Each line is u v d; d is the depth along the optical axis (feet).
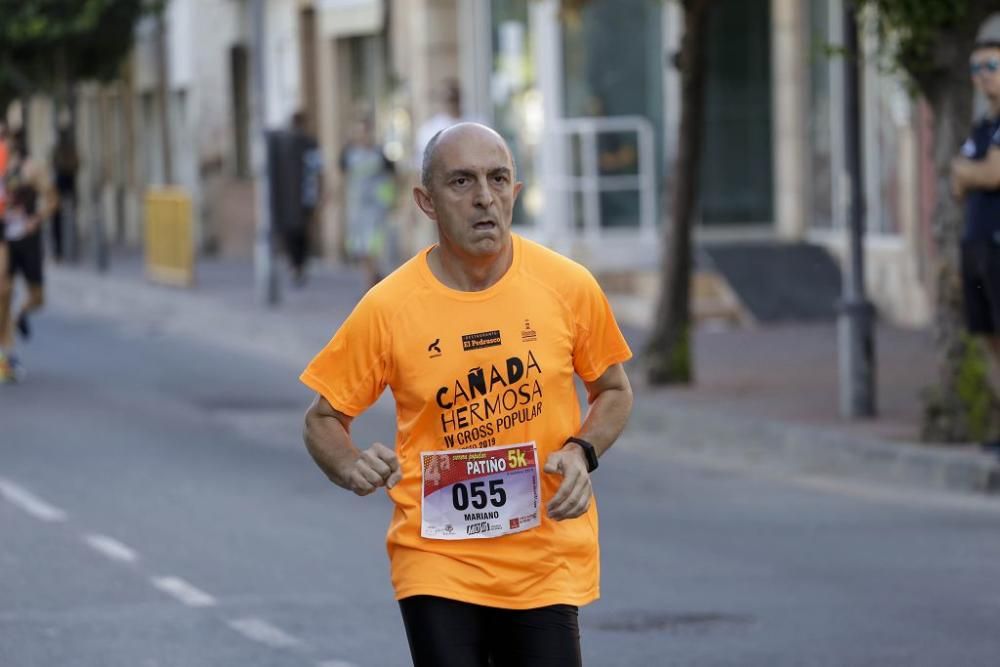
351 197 176.14
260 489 85.56
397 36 205.46
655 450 100.17
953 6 87.76
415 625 34.22
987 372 89.61
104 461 93.56
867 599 61.31
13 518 77.71
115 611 60.03
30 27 239.91
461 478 34.09
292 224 192.85
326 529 75.20
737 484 88.48
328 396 34.60
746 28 169.17
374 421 109.81
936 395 90.17
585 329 34.78
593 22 167.53
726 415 101.50
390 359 34.24
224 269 226.17
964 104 89.76
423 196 34.47
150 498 82.84
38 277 134.00
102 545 71.67
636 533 74.90
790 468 93.45
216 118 258.57
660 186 167.84
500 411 34.17
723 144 169.58
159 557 69.21
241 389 124.06
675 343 115.44
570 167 168.35
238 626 57.67
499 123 185.37
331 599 61.62
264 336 155.33
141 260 253.03
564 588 34.35
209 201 259.19
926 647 54.34
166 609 60.29
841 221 156.97
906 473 87.35
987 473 82.99
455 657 33.78
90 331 162.81
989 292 82.99
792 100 163.94
